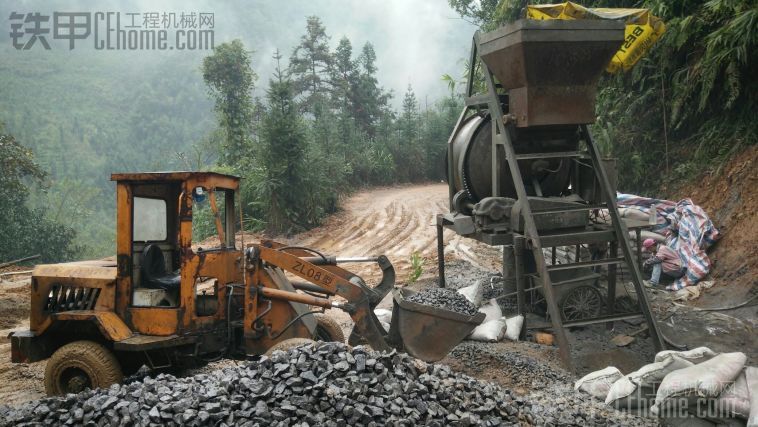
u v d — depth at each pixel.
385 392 4.21
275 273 6.10
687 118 12.69
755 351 7.25
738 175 10.52
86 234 66.81
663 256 9.80
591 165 8.68
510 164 7.96
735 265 9.27
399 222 21.17
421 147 40.88
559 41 7.40
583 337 7.79
